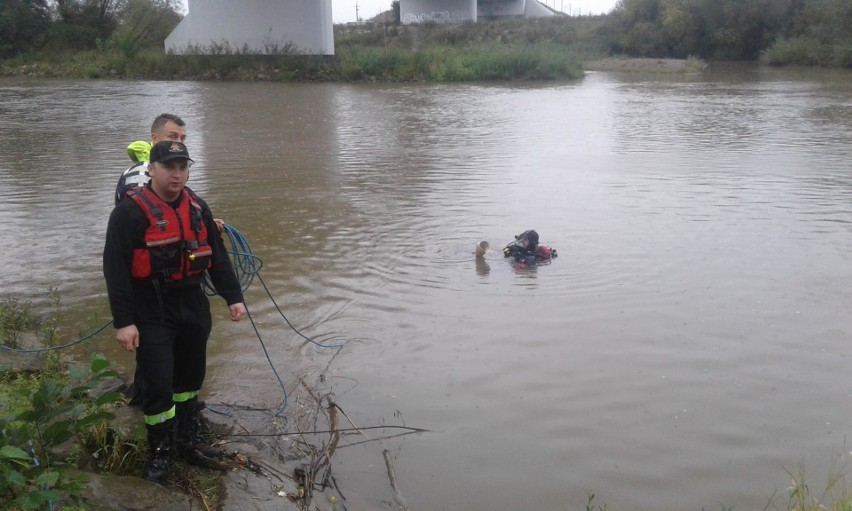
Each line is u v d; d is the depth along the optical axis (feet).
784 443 16.94
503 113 82.43
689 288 26.18
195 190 42.14
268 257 29.76
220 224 16.56
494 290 26.14
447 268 28.43
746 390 19.25
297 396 18.89
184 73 133.69
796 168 48.34
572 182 44.01
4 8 158.40
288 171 48.19
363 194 41.09
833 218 35.32
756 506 14.78
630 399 18.83
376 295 25.66
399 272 27.96
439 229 33.71
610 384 19.56
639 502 14.94
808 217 35.50
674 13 188.75
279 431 17.28
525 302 25.04
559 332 22.68
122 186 15.99
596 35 202.39
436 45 176.24
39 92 107.76
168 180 13.79
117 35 160.04
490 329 22.90
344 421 17.78
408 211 37.04
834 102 92.63
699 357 21.03
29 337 21.39
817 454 16.53
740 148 57.31
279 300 25.17
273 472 15.49
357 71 130.31
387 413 18.16
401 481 15.56
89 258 29.40
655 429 17.49
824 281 26.73
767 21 184.03
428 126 71.92
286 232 33.32
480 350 21.50
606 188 42.27
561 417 18.02
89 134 66.03
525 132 67.36
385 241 31.89
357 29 204.44
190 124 73.05
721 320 23.47
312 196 40.57
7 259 29.12
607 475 15.80
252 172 47.80
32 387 17.37
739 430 17.44
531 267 28.45
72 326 22.85
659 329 22.84
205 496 14.33
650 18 199.72
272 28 139.64
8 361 18.98
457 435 17.28
